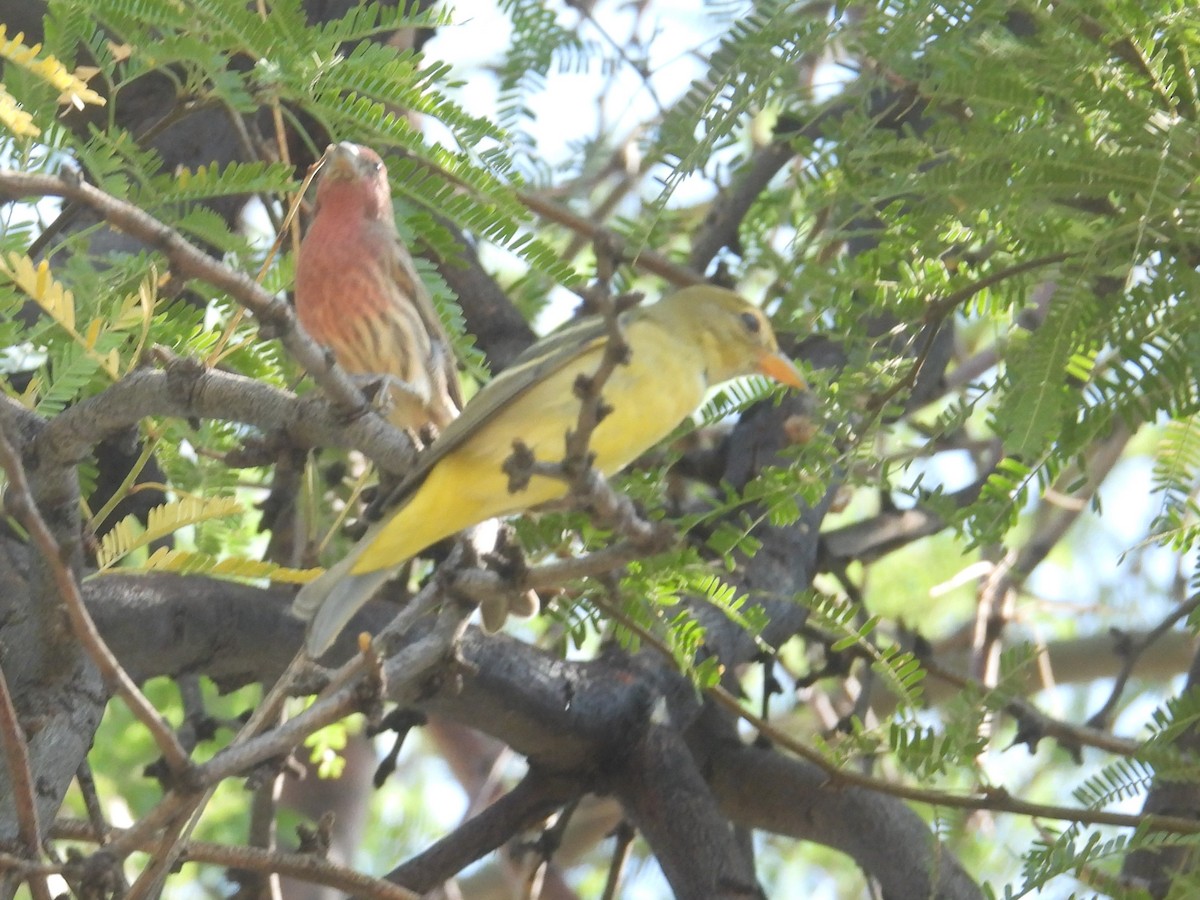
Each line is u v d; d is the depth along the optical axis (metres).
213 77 9.05
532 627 15.24
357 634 9.98
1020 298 9.41
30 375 9.55
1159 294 8.28
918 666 9.65
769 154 13.41
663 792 10.55
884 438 12.42
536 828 12.63
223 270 6.67
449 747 19.88
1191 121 8.61
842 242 10.93
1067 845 8.89
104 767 15.84
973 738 9.32
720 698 10.05
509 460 6.34
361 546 7.94
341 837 17.94
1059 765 17.55
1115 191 8.52
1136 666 18.38
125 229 6.46
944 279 9.83
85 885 6.66
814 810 11.41
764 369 9.78
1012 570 13.83
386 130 8.95
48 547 6.16
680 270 11.84
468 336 10.88
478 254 13.83
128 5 8.77
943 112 9.48
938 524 13.45
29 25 11.47
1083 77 8.52
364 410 7.31
